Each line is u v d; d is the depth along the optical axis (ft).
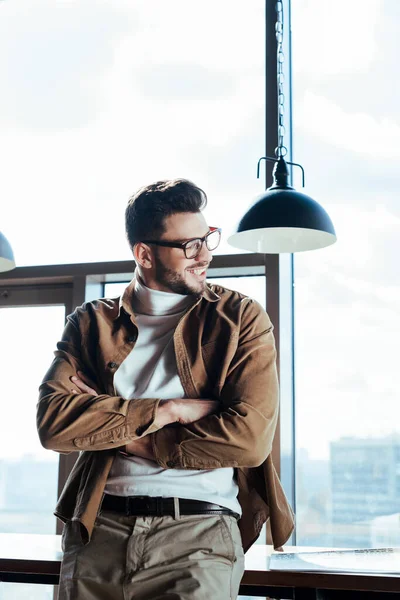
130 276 10.94
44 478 11.00
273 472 6.61
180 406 6.30
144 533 6.01
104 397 6.45
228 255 10.41
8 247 9.23
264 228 8.04
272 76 10.80
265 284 10.17
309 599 6.62
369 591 6.70
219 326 6.64
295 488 10.16
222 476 6.30
